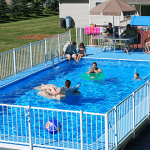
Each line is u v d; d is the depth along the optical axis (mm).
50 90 11086
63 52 16312
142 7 26438
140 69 14016
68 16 30391
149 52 16609
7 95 11078
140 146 8281
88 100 10328
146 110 8945
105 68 14477
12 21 38969
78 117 8969
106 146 6375
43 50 19234
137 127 8109
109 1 16094
